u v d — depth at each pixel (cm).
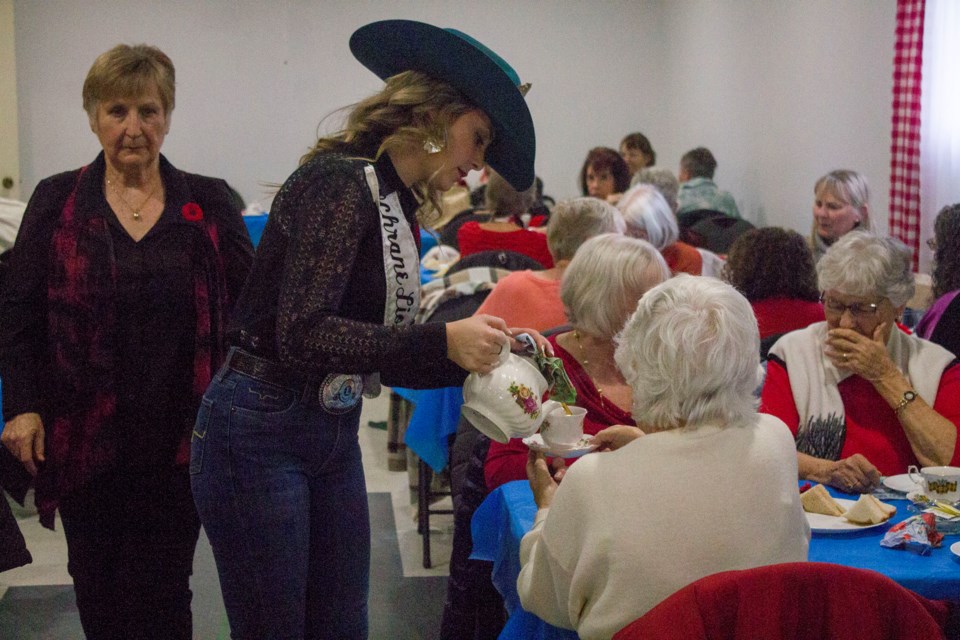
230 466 154
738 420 138
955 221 283
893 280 204
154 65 195
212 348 201
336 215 144
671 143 932
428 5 916
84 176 199
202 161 912
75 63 884
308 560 165
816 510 178
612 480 134
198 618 292
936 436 201
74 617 289
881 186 518
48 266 194
